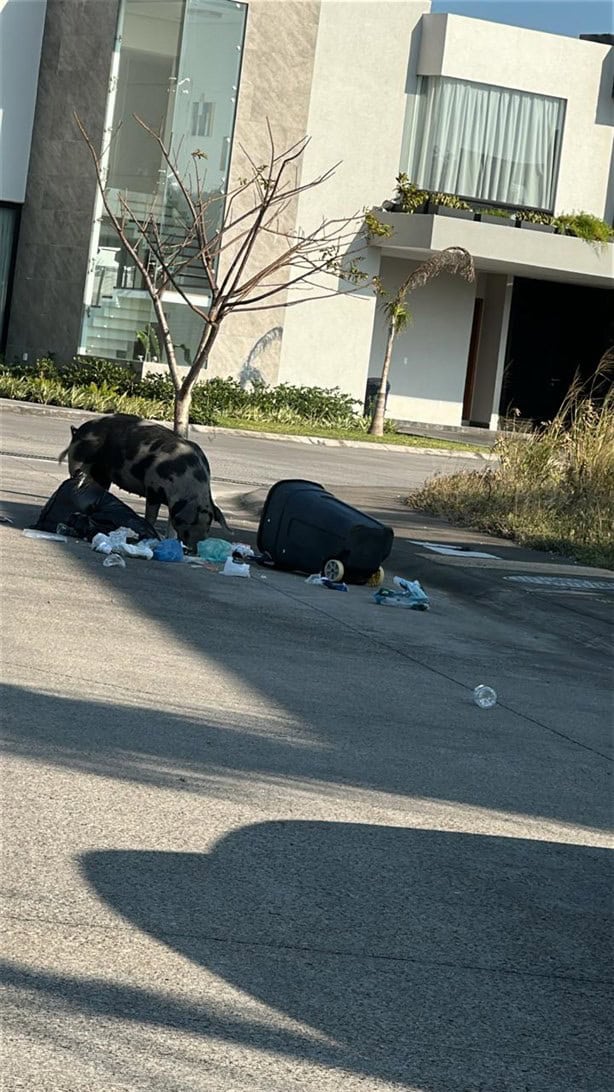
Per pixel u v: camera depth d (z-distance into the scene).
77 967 4.25
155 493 13.31
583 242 38.91
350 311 37.31
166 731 7.05
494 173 39.62
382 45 37.22
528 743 7.89
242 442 28.94
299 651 9.67
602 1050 4.16
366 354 37.75
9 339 34.66
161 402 31.36
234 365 35.06
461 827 6.15
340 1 36.16
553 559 15.69
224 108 33.78
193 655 9.02
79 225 32.91
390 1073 3.85
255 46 34.06
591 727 8.52
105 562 11.92
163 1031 3.91
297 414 35.00
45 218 33.75
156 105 32.81
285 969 4.44
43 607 9.86
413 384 40.59
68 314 33.12
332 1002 4.25
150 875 5.07
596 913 5.32
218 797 6.09
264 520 13.59
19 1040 3.75
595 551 16.28
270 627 10.43
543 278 41.66
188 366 33.66
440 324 40.72
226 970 4.37
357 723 7.80
